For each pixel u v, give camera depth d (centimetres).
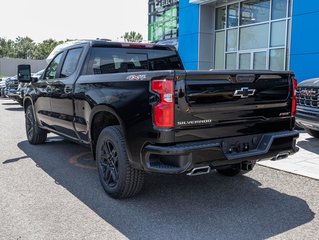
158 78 371
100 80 471
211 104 388
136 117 395
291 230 373
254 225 385
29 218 400
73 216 406
